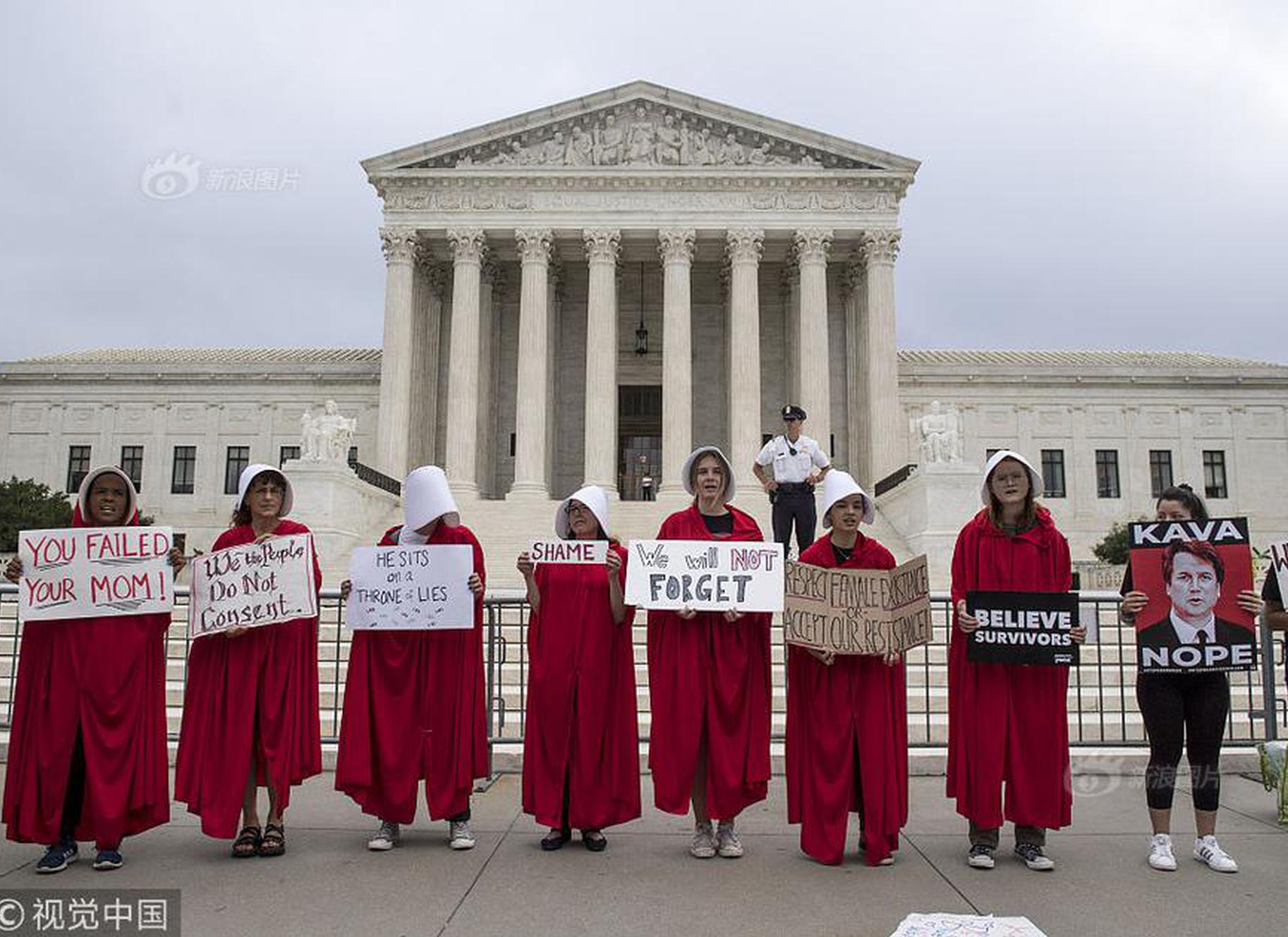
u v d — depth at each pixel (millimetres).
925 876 7656
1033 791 7816
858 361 47625
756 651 8312
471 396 43844
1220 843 8609
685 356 43781
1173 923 6648
